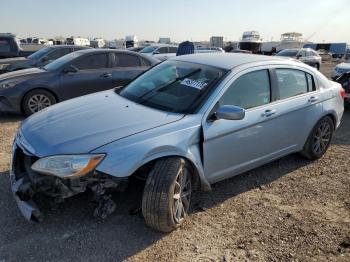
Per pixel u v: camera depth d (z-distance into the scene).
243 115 3.54
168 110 3.70
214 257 3.09
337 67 11.67
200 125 3.53
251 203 4.03
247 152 4.09
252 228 3.54
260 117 4.09
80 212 3.61
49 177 3.05
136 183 3.93
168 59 4.86
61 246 3.13
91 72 7.98
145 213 3.23
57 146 3.07
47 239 3.21
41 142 3.17
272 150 4.45
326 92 5.14
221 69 4.03
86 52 8.13
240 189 4.35
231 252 3.16
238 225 3.58
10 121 7.19
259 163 4.34
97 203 3.36
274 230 3.52
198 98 3.73
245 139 3.99
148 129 3.28
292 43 46.66
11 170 3.47
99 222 3.48
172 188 3.21
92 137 3.14
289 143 4.69
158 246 3.20
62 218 3.51
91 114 3.61
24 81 7.31
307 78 4.91
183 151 3.37
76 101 4.16
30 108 7.44
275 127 4.34
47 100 7.58
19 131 3.60
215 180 3.86
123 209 3.70
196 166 3.52
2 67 11.45
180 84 4.03
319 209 3.97
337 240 3.40
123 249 3.13
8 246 3.10
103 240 3.24
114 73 8.23
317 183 4.63
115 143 3.08
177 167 3.27
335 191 4.43
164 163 3.25
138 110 3.69
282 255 3.15
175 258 3.05
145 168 3.39
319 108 5.00
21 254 3.02
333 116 5.34
